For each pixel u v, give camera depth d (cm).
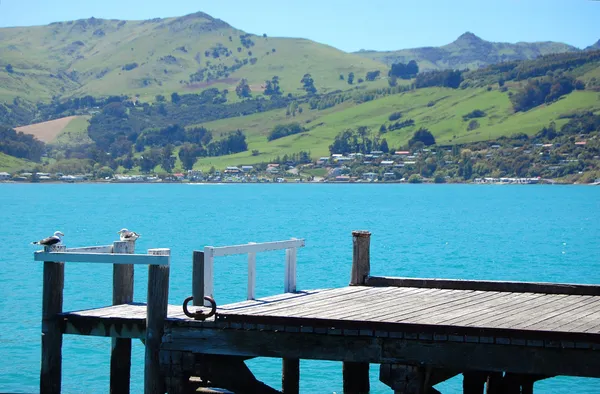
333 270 4825
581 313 1425
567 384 2136
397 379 1270
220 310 1436
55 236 1523
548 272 5103
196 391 1425
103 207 15050
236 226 9625
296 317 1315
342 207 15288
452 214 12825
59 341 1503
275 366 2289
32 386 2105
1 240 7262
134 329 1452
